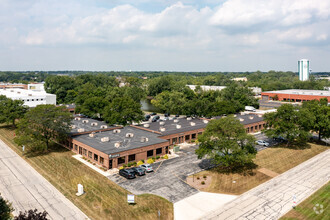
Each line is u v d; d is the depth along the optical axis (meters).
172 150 66.50
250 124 87.25
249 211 36.53
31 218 23.89
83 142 60.41
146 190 42.81
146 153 58.25
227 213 36.00
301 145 72.25
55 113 61.22
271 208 37.41
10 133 81.50
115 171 50.88
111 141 61.59
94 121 87.06
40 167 52.50
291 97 163.50
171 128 77.75
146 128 77.31
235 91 139.75
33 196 40.06
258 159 59.97
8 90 152.75
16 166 52.97
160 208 37.16
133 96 151.62
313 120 70.75
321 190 43.31
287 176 49.97
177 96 125.06
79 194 40.69
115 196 40.44
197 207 37.66
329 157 62.38
